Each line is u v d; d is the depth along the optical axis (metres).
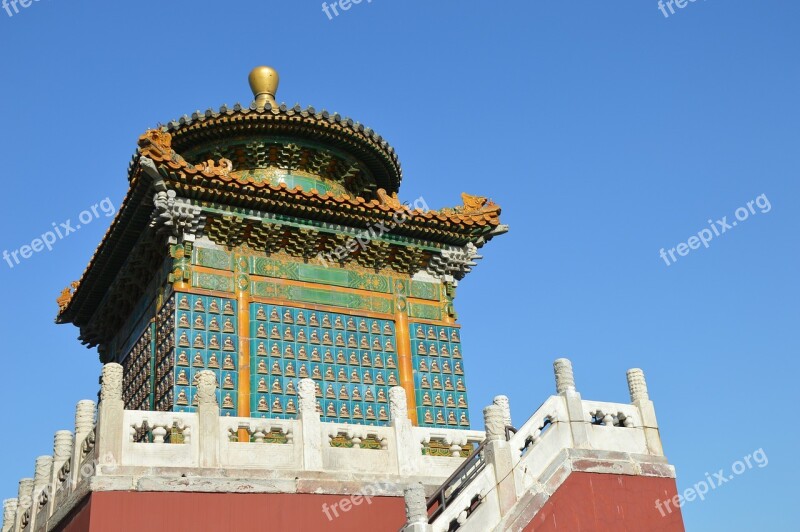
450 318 28.80
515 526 17.94
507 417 24.34
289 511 18.81
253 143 28.30
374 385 26.42
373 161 30.66
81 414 19.80
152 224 25.19
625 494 19.72
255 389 24.45
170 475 18.11
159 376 24.66
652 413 21.20
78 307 31.53
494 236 29.58
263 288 25.92
